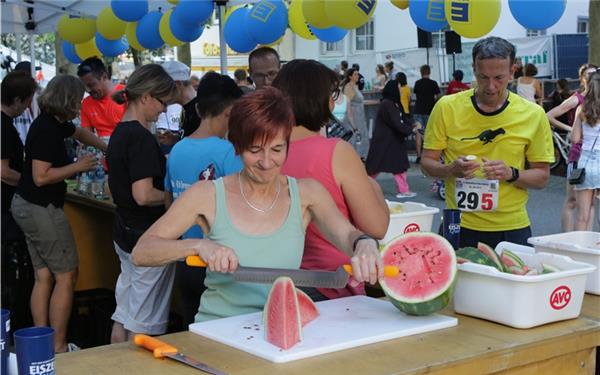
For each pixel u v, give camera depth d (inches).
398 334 80.5
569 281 86.8
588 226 242.1
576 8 676.7
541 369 83.0
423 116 532.1
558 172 460.4
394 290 85.7
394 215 120.1
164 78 146.6
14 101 182.4
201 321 91.5
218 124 132.7
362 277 79.0
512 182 131.2
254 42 255.8
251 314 88.1
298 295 84.0
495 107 133.0
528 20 192.7
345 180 100.0
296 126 102.6
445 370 73.4
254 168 83.3
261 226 87.3
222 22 259.9
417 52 642.2
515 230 135.0
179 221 86.7
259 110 80.9
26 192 167.5
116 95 253.0
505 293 84.7
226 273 81.0
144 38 292.8
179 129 221.6
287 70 102.9
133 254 84.9
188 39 265.6
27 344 65.4
